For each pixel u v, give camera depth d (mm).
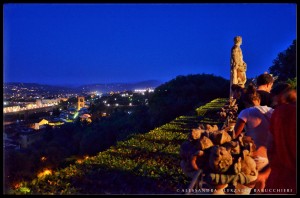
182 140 9203
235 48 11047
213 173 2869
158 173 5797
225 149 2863
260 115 3594
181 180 5316
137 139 9656
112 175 5723
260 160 3516
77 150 28891
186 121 13836
